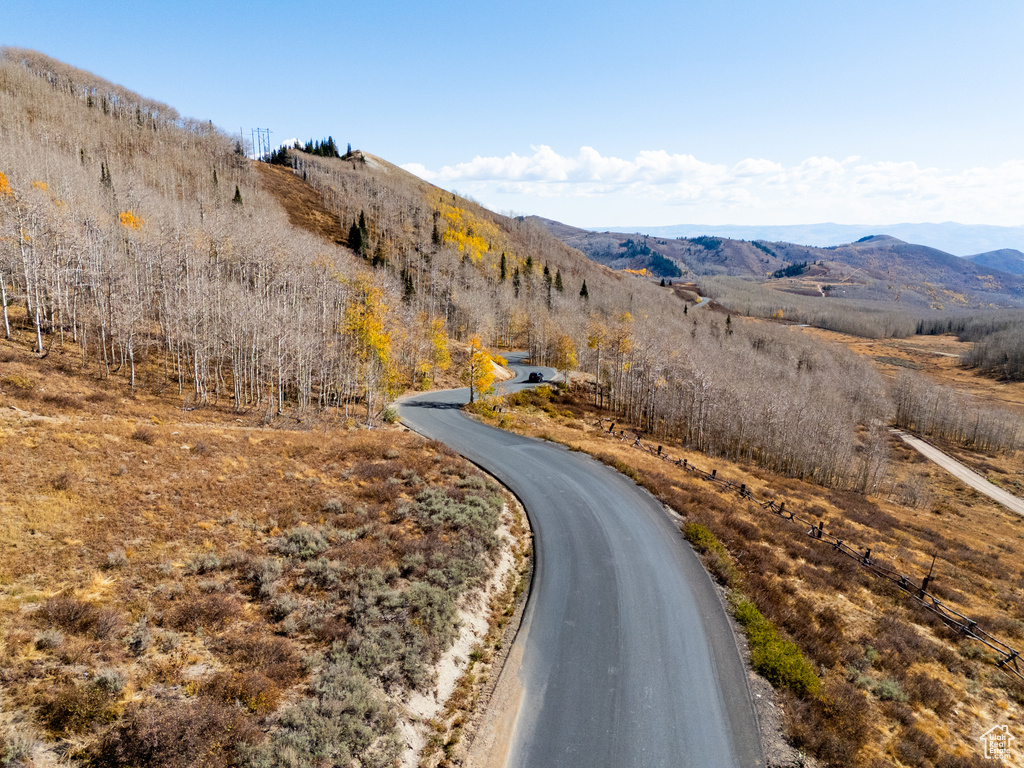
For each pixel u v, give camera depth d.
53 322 51.75
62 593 14.46
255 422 45.44
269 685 13.00
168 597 15.54
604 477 38.34
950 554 41.22
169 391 48.91
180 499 21.75
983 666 22.95
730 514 34.31
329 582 18.23
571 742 15.09
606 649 19.34
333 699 13.20
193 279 62.78
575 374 103.12
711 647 19.84
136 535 18.39
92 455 23.48
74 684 11.47
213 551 18.66
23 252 50.78
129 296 55.66
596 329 99.56
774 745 15.55
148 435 27.61
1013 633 26.42
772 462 74.69
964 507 72.88
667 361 95.88
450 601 18.91
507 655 18.61
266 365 56.38
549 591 22.91
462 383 84.00
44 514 17.67
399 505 25.95
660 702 16.91
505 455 42.25
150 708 11.46
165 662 13.09
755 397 79.81
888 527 45.72
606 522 30.34
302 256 89.88
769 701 17.42
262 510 22.67
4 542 15.80
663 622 21.20
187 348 57.84
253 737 11.41
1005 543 54.41
